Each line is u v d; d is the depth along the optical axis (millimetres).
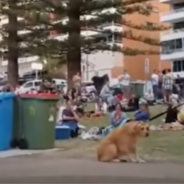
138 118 12844
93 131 12531
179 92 21938
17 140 10227
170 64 60531
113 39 29625
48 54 26750
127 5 27781
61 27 25891
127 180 6605
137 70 59250
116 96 19547
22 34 27625
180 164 8078
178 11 58594
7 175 6988
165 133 12711
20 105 10195
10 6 26516
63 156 9133
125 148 8336
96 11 26469
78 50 25609
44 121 10094
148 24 29734
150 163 8203
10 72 28250
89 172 7227
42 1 25906
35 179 6680
